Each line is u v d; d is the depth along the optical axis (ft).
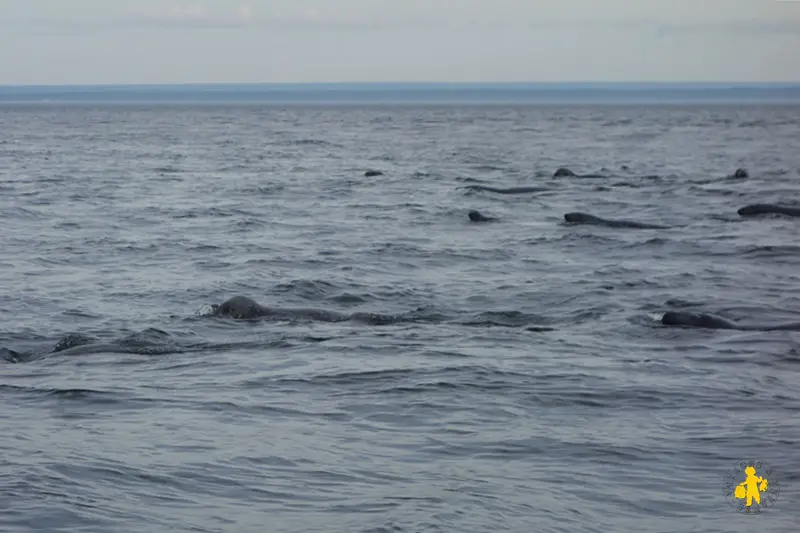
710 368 54.75
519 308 72.69
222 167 204.64
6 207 129.59
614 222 115.14
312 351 57.77
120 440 40.42
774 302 74.95
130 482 35.42
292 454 38.99
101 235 107.04
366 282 82.02
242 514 32.86
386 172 191.83
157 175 183.42
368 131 404.98
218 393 48.44
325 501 34.06
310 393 48.67
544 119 572.10
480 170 198.18
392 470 37.37
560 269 88.33
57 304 73.00
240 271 86.63
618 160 228.84
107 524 31.63
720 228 113.19
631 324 65.98
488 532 31.55
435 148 280.92
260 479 36.11
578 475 37.19
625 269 88.02
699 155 248.11
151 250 97.35
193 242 102.47
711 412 46.09
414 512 33.04
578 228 112.88
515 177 180.45
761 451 40.22
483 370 53.21
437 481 36.24
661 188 157.69
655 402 47.73
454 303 74.49
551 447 40.45
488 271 87.40
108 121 524.52
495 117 615.16
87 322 67.51
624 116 629.92
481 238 106.22
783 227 113.70
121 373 52.70
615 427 43.50
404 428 42.98
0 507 32.48
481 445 40.65
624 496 35.12
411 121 540.11
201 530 31.45
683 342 60.90
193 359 55.98
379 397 48.01
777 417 45.29
